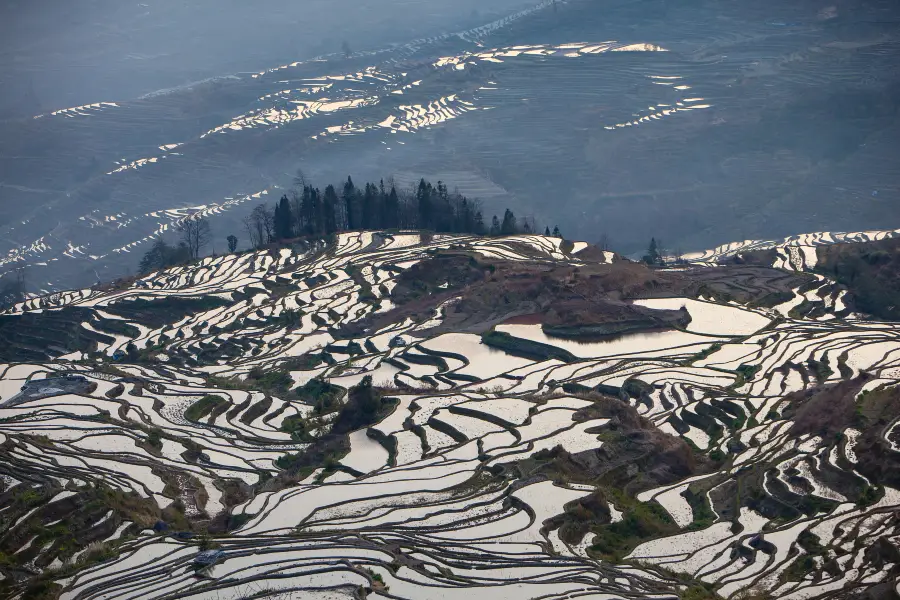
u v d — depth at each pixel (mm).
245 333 105875
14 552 57062
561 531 56000
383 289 114125
